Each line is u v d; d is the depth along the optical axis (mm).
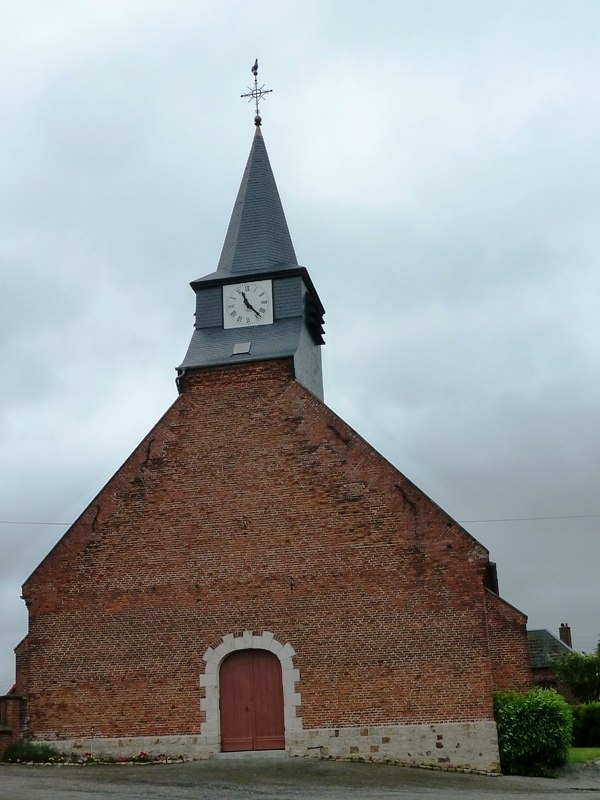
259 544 22375
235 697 21703
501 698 20625
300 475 22641
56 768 20359
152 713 21719
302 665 21359
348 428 22703
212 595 22234
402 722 20594
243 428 23375
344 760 20500
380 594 21406
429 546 21422
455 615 20906
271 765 19828
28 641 22672
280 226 28141
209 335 25906
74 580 22922
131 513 23203
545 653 43062
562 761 20219
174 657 21984
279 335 25281
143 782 17891
